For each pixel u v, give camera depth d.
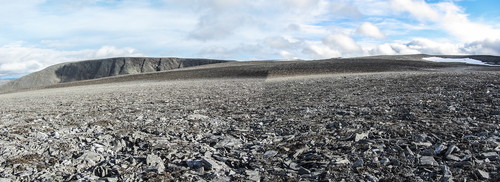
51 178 6.82
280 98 21.39
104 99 27.83
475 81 23.33
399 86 23.56
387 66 78.38
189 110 17.59
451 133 8.70
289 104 17.77
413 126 9.77
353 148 7.97
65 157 8.44
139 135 11.02
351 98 18.33
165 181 6.52
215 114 15.72
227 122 13.32
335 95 20.62
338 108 14.83
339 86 28.09
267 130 11.20
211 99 23.55
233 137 10.40
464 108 12.29
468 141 7.78
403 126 9.90
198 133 11.23
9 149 9.30
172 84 54.53
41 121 15.25
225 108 17.83
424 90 19.44
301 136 9.80
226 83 48.50
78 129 12.66
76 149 9.26
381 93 19.72
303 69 77.88
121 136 10.95
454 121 10.11
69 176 6.95
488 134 8.30
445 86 20.84
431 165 6.48
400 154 7.23
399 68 74.12
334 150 8.09
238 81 54.81
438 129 9.21
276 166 7.31
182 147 9.28
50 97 35.94
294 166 7.18
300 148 8.55
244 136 10.49
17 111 20.53
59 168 7.50
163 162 7.90
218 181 6.46
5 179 6.68
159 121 14.04
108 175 7.08
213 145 9.52
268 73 73.25
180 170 7.21
